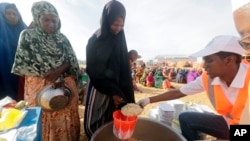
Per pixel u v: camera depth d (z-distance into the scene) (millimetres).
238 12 735
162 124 1720
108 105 1872
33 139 927
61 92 1667
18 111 1137
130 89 1892
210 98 1481
